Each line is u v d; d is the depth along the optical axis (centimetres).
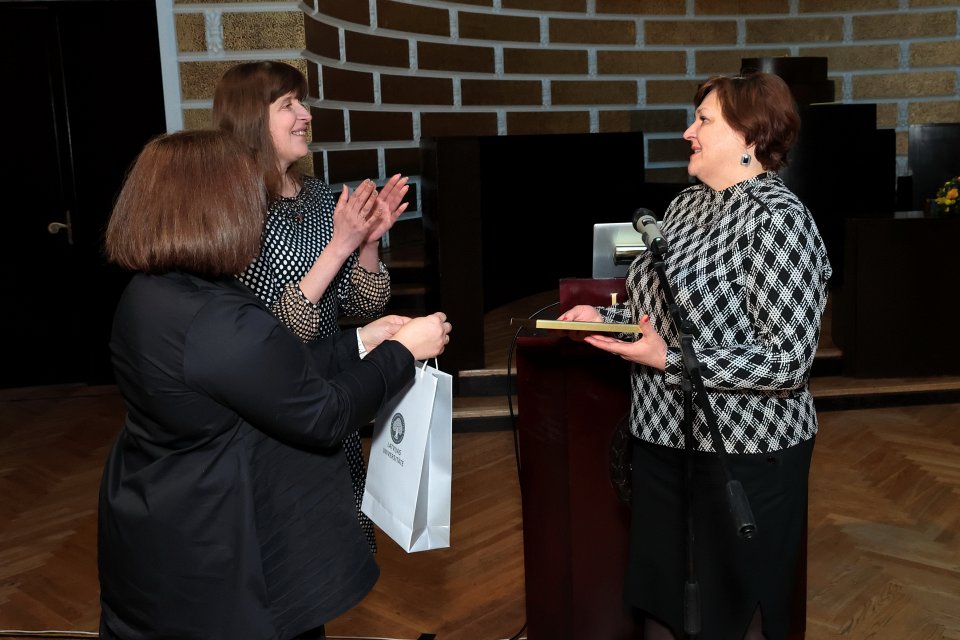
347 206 198
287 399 146
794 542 196
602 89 815
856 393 498
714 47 846
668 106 841
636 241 244
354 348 197
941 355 512
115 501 150
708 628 197
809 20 854
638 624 240
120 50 565
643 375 205
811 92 679
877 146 604
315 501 156
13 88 564
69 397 573
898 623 278
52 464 452
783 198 182
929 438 451
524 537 244
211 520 147
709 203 197
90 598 312
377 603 302
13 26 559
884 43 859
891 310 507
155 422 147
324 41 523
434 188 483
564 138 666
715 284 185
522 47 764
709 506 193
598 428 232
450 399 172
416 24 659
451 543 348
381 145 627
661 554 203
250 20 457
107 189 578
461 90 714
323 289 201
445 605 300
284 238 208
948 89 860
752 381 178
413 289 552
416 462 172
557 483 236
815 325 180
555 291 685
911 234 501
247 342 144
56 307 591
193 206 146
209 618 147
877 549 332
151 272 149
